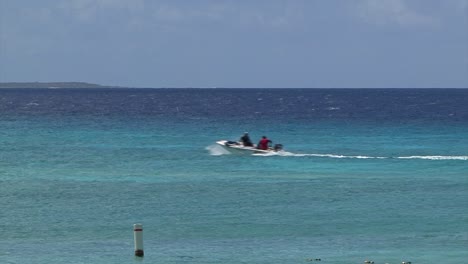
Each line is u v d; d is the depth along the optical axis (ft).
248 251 270.67
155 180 449.06
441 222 322.96
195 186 424.05
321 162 540.93
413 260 256.73
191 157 572.92
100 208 356.59
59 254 266.77
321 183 435.53
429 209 353.72
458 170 497.05
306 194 396.16
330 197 386.93
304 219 329.11
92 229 309.83
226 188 416.46
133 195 393.70
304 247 277.03
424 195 393.91
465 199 381.60
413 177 462.19
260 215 338.54
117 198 384.27
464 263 252.01
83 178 458.50
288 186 423.64
